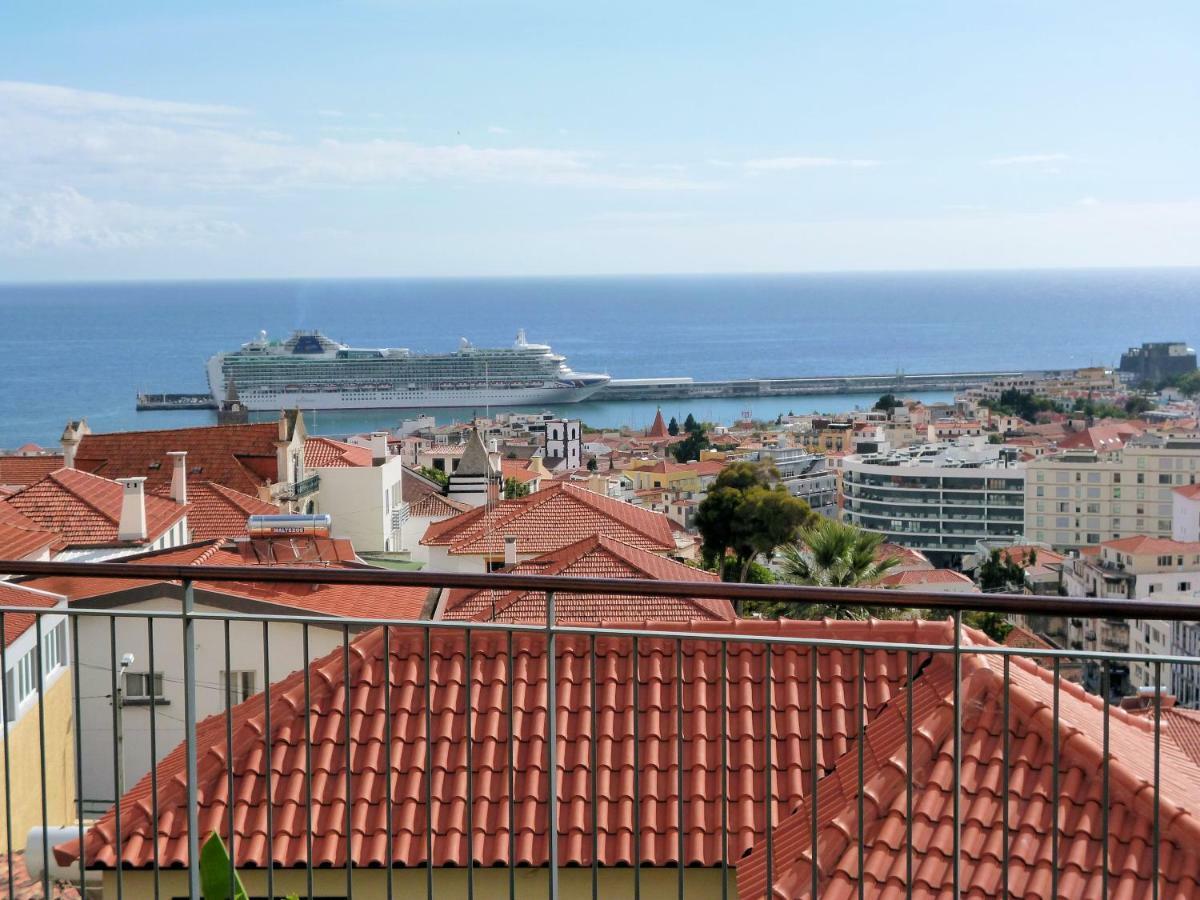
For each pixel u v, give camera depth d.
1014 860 7.84
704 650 10.63
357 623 5.72
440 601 23.86
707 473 153.50
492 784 9.50
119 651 19.83
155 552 29.70
